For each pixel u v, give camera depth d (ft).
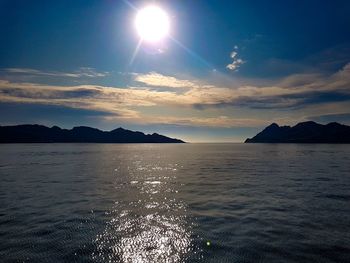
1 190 120.57
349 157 370.32
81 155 429.79
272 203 94.38
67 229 67.00
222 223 72.28
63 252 53.52
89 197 106.01
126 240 60.08
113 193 114.83
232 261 49.88
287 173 185.37
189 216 79.30
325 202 95.20
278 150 654.94
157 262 49.73
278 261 49.49
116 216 79.10
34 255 52.03
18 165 248.32
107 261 49.98
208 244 57.77
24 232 64.54
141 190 122.42
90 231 65.77
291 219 74.90
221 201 98.78
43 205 91.81
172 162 301.63
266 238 60.70
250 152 558.56
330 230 65.62
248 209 86.48
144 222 73.51
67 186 132.46
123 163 283.38
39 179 156.76
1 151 558.56
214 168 227.20
